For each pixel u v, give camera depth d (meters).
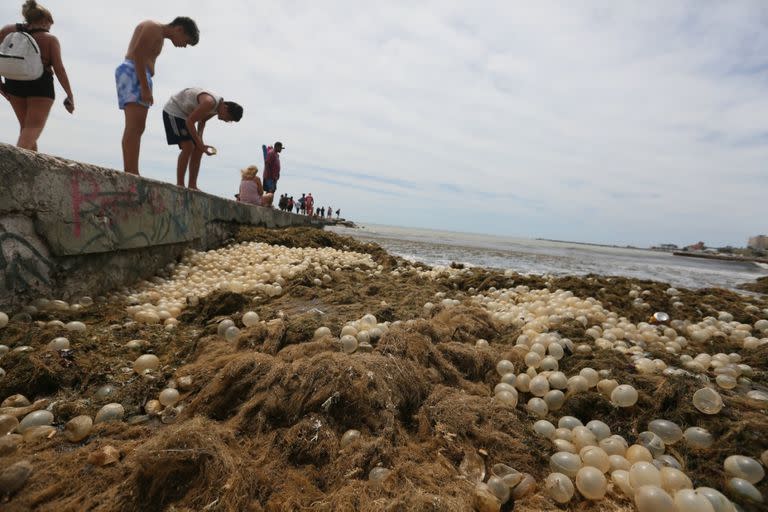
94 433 2.11
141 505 1.63
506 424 2.33
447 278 7.15
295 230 11.20
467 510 1.69
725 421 2.31
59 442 2.02
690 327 4.66
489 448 2.15
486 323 4.03
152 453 1.71
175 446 1.75
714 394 2.40
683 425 2.41
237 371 2.42
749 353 3.87
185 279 5.84
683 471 2.13
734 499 1.96
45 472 1.74
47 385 2.49
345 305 4.73
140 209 5.22
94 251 4.24
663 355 3.44
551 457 2.11
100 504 1.62
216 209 8.73
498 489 1.86
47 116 5.11
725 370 3.08
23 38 4.72
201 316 4.08
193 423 1.94
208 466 1.71
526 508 1.83
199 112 7.11
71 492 1.68
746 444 2.15
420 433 2.28
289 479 1.84
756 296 8.73
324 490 1.83
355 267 7.76
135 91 5.69
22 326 3.04
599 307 4.95
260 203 14.03
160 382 2.61
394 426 2.23
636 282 7.40
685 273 14.36
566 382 2.82
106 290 4.58
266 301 4.84
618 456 2.12
